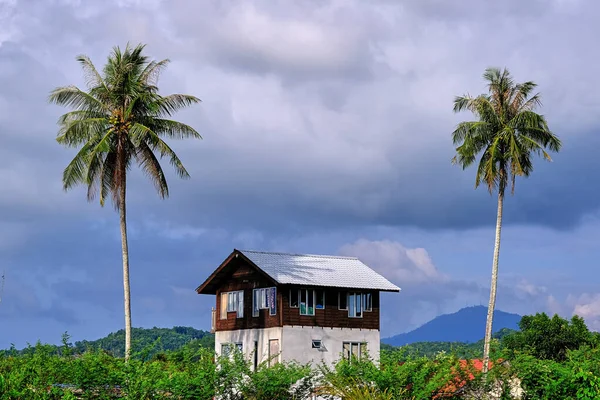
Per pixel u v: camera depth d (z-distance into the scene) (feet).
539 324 237.66
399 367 94.63
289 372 93.56
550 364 92.79
